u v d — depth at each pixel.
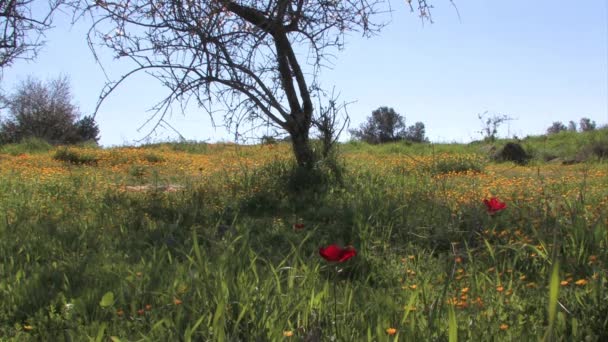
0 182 8.56
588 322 2.66
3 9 7.48
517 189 7.45
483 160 13.73
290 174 7.93
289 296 2.83
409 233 4.71
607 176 9.95
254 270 3.11
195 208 6.09
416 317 2.69
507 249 4.04
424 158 14.08
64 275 3.53
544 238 3.99
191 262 3.43
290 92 8.15
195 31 6.88
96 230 5.11
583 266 3.54
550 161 18.09
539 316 2.86
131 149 19.16
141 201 6.79
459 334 2.47
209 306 2.74
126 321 2.83
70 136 25.14
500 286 3.19
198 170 12.84
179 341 2.51
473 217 4.84
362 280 3.68
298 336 2.52
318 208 6.48
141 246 4.63
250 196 7.00
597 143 18.62
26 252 4.27
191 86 7.14
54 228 5.03
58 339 2.71
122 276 3.48
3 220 5.36
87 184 8.92
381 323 2.46
